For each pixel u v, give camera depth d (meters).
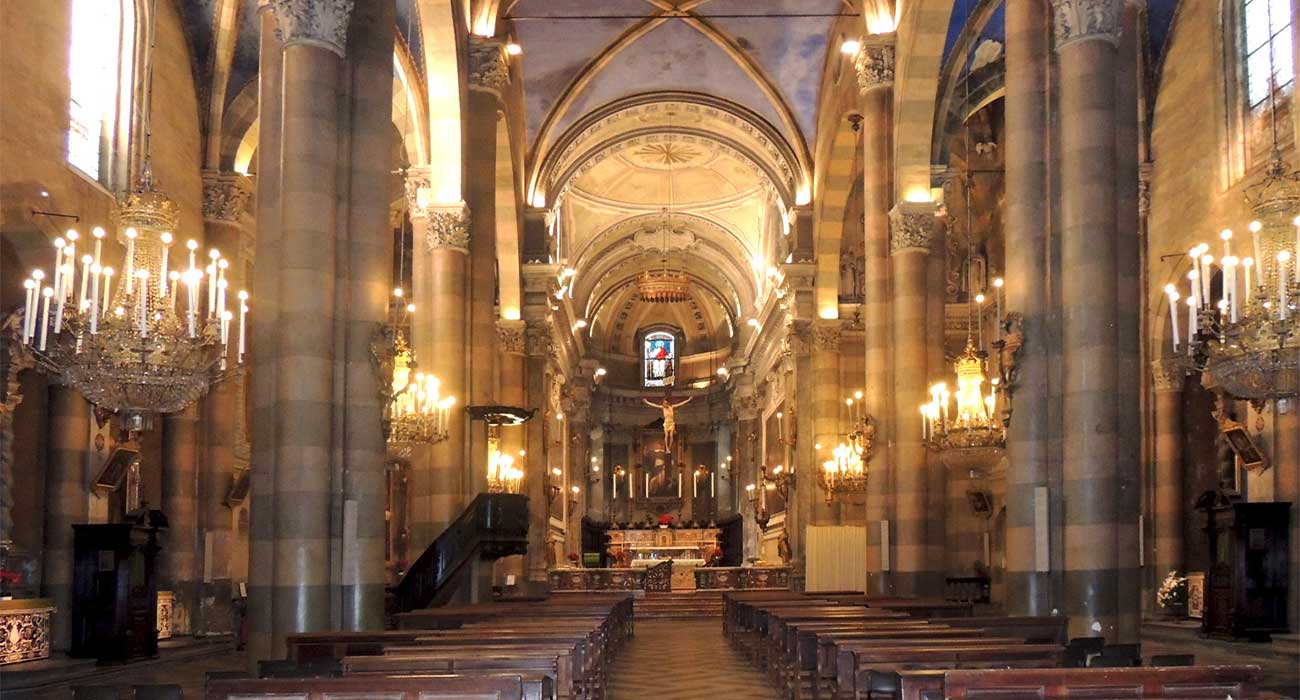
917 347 22.83
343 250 15.34
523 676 8.12
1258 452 20.17
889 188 23.92
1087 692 8.08
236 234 24.41
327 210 14.87
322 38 14.95
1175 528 24.05
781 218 40.62
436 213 22.77
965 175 32.16
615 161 45.97
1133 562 14.30
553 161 36.38
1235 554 19.25
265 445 14.66
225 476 23.78
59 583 18.42
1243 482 22.47
